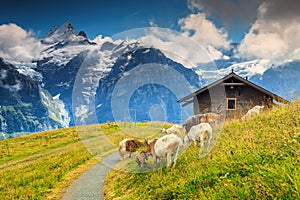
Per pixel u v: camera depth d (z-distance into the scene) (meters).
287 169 5.90
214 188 6.46
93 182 12.25
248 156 7.35
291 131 8.27
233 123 12.63
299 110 11.16
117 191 9.84
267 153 7.15
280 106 13.75
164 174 8.78
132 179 10.10
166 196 7.25
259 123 10.96
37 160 21.92
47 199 10.80
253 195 5.61
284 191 5.34
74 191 11.26
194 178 7.34
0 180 15.36
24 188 12.73
